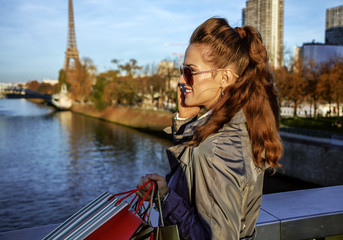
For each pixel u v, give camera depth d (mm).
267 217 1595
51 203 24875
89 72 102062
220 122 914
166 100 66625
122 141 51031
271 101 1007
